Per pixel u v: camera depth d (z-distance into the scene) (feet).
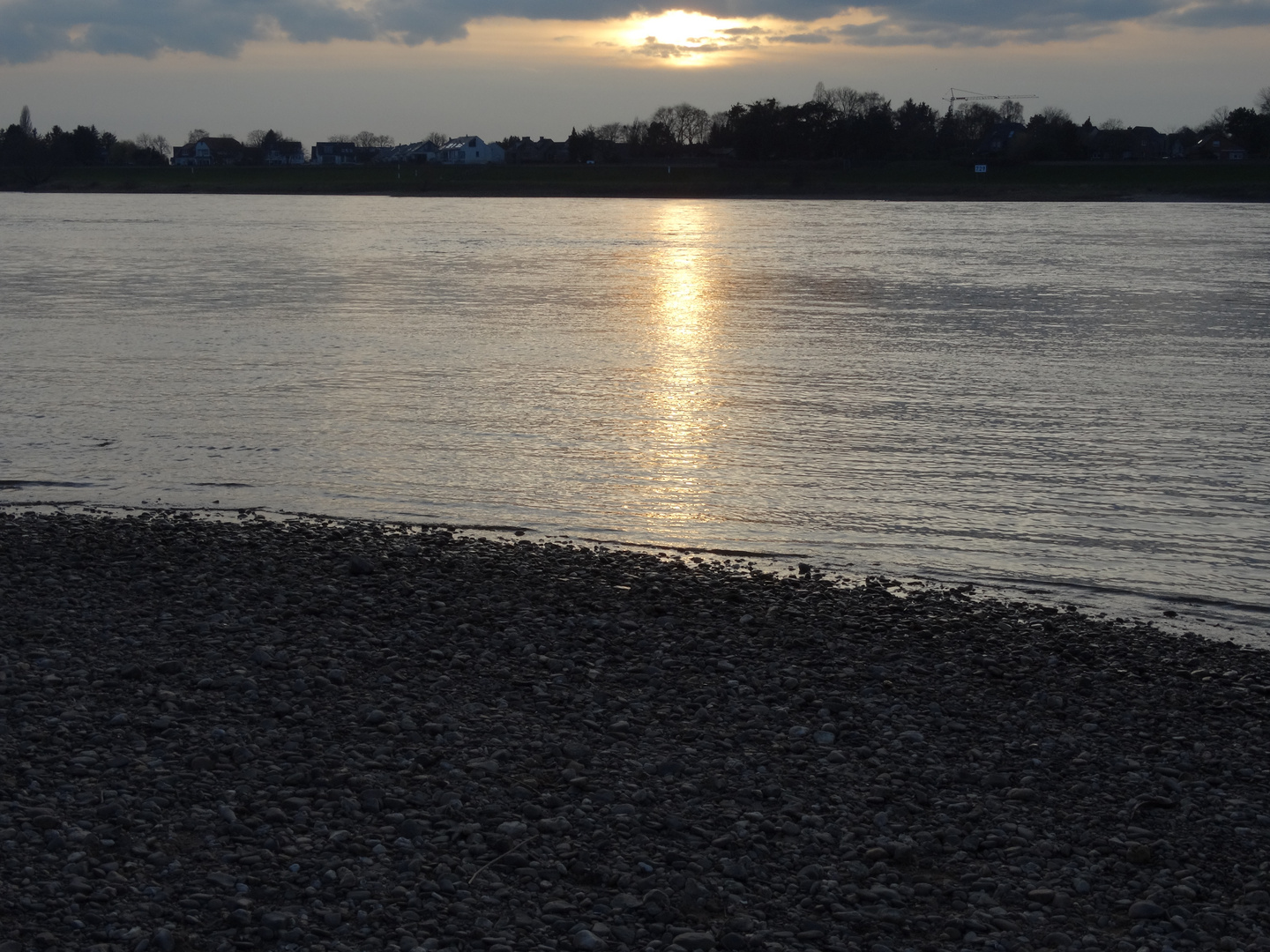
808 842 26.40
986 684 36.83
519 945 22.11
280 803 26.89
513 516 57.57
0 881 22.94
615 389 89.25
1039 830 27.58
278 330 119.75
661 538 54.39
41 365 97.45
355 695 33.50
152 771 27.94
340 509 58.29
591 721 32.45
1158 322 124.57
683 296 152.15
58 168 611.06
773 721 33.19
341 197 517.14
